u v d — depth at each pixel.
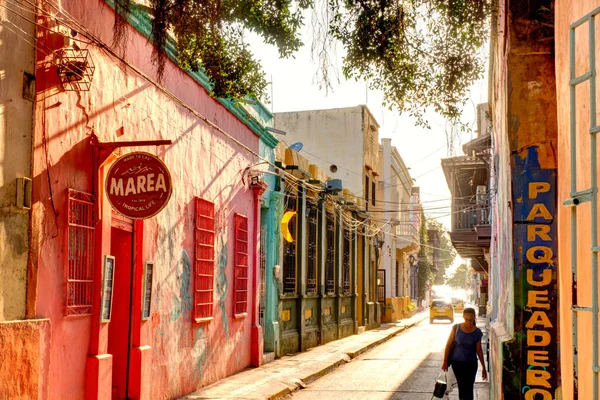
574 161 4.38
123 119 9.44
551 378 6.67
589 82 4.08
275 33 8.99
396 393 12.54
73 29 7.54
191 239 12.01
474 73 8.35
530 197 6.86
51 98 7.65
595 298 3.92
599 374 3.87
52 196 7.63
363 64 8.42
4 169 6.80
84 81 7.97
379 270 37.38
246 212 15.29
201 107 12.56
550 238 6.79
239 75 10.08
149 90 10.32
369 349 22.12
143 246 9.97
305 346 19.83
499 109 9.57
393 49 8.23
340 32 8.17
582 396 4.21
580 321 4.26
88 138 8.48
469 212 25.53
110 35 9.12
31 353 7.02
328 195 21.53
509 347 6.77
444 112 8.49
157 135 10.59
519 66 7.01
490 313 15.78
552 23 6.97
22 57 7.13
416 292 61.28
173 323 11.13
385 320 37.44
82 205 8.34
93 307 8.55
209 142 12.95
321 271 21.52
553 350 6.70
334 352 19.27
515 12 7.06
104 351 8.70
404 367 16.84
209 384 12.79
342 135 31.48
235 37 9.63
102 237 8.66
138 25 9.83
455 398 11.87
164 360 10.73
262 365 15.89
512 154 6.96
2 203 6.75
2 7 6.79
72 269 8.09
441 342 25.39
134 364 9.73
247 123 15.27
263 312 16.98
